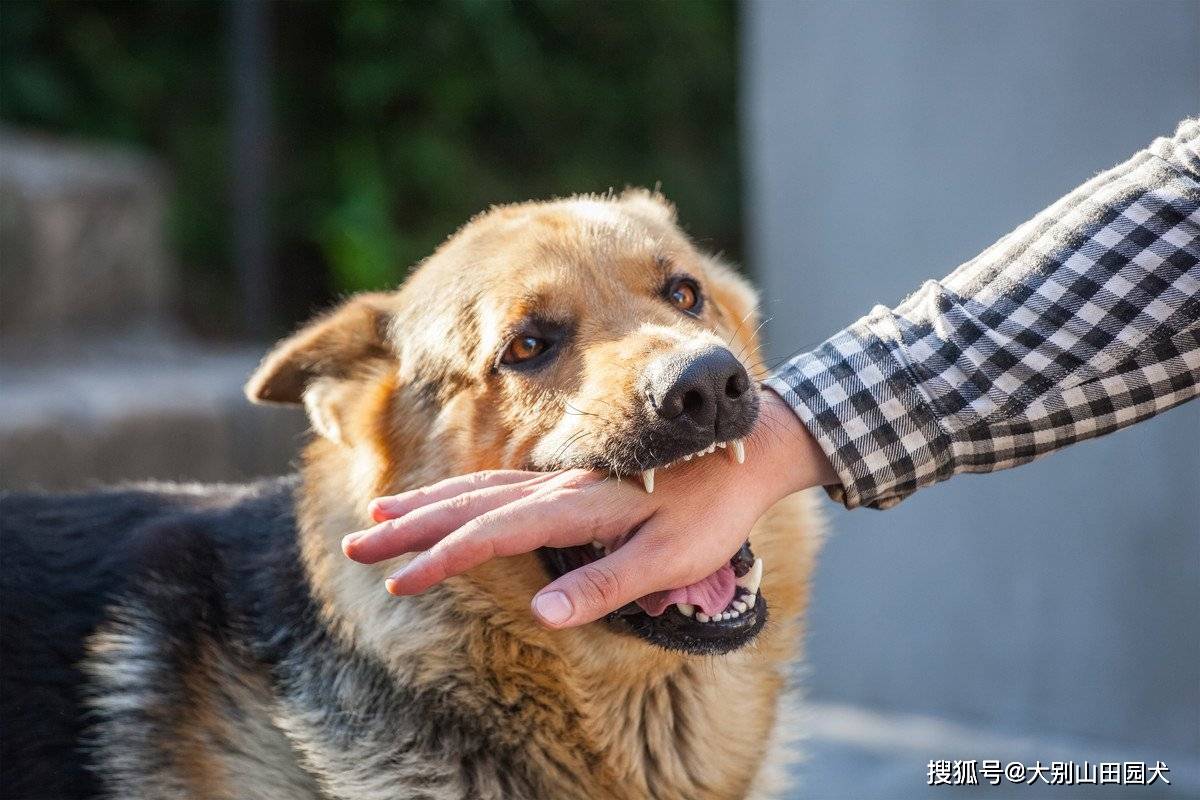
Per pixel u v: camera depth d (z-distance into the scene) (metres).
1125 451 4.73
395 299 3.44
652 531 2.45
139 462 6.83
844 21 5.18
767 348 5.46
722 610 2.82
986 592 5.08
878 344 2.71
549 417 2.96
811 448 2.65
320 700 3.03
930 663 5.23
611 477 2.59
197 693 3.16
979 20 4.87
